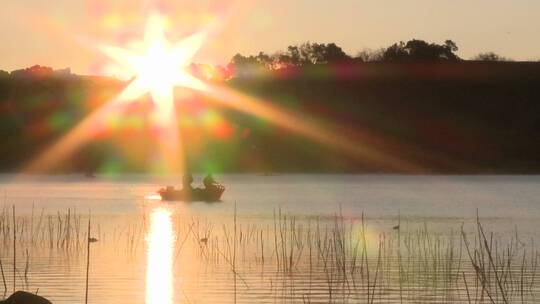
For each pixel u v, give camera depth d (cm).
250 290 10794
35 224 19125
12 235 16375
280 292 10681
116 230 18088
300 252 13988
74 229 17925
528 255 13888
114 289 10781
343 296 10475
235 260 13188
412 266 12512
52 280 11350
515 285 11075
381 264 12769
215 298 10331
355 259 12888
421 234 17538
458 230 18925
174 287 10938
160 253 14000
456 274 11838
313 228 18788
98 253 13938
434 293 10619
